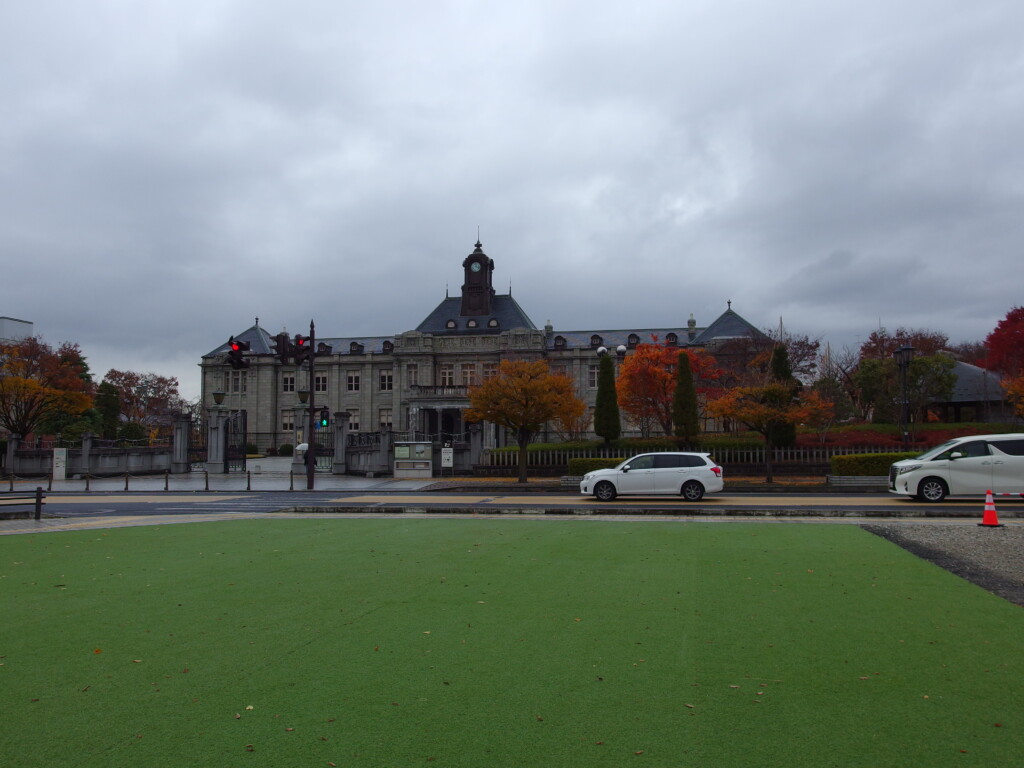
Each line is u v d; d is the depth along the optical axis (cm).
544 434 6906
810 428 4125
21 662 676
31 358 5041
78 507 2375
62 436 6034
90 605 899
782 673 630
